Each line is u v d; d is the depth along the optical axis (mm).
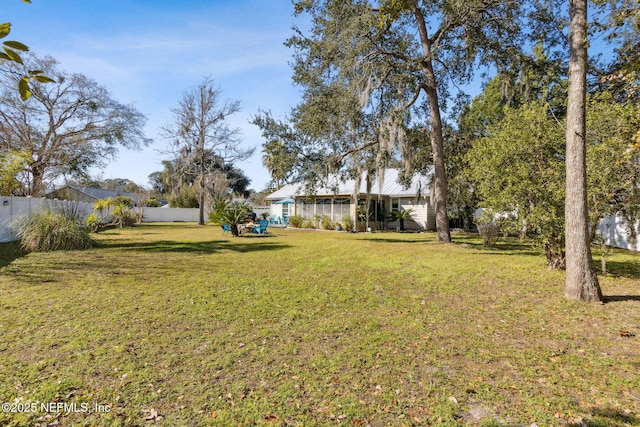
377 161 14336
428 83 13789
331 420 2406
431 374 3031
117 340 3680
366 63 12367
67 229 11328
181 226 27656
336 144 14844
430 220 23891
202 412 2471
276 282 6559
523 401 2629
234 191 51250
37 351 3383
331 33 12750
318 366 3156
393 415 2463
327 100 13633
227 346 3570
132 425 2320
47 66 19969
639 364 3217
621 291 5891
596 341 3768
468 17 11766
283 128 14945
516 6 11672
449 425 2354
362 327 4168
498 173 7793
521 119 7742
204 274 7305
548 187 7141
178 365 3148
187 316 4496
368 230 21250
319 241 14984
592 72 12414
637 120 6270
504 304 5172
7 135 17922
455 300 5395
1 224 12078
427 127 15609
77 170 22781
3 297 5305
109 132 22844
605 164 6359
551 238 7680
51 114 20812
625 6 4555
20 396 2605
